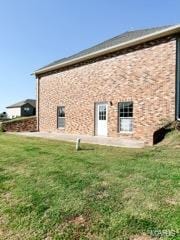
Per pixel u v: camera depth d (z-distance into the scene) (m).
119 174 7.57
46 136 19.31
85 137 17.84
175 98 14.31
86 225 5.18
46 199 6.32
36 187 7.05
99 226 5.08
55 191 6.67
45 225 5.39
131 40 16.05
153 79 15.23
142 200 5.82
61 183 7.12
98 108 18.66
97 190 6.51
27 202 6.31
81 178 7.38
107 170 8.02
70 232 5.05
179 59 14.48
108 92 17.80
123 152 10.95
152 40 15.30
